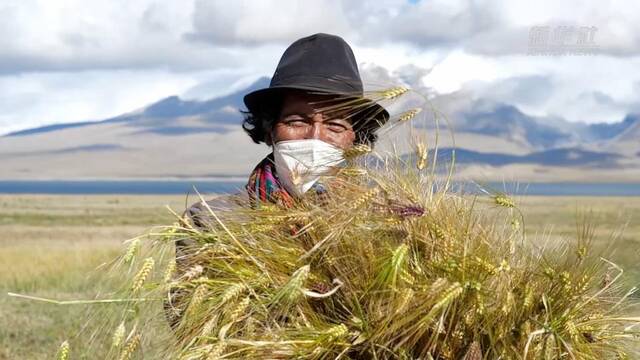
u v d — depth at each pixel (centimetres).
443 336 229
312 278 237
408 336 221
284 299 228
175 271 245
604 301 251
